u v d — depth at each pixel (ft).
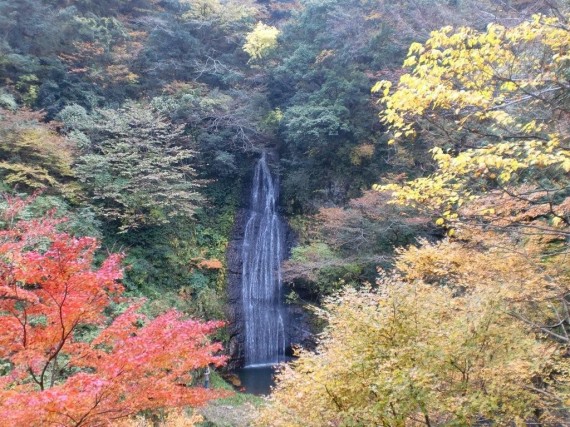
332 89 66.85
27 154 47.14
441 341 16.55
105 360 14.53
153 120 58.59
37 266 14.71
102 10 73.61
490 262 22.75
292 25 77.00
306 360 19.43
